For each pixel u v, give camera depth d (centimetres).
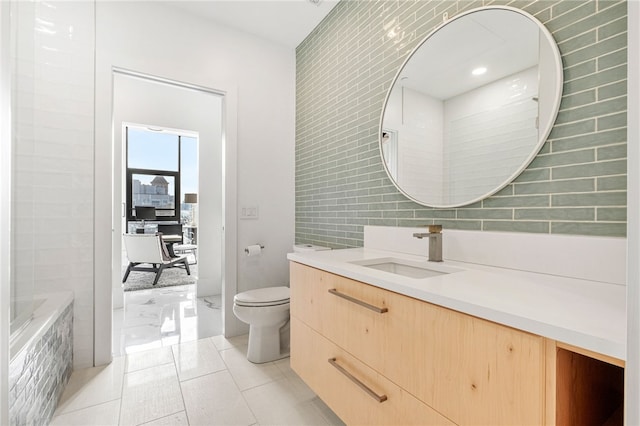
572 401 62
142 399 158
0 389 75
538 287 87
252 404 155
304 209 264
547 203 108
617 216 92
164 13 220
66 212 185
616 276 89
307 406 154
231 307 245
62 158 185
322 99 240
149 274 492
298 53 276
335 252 169
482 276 103
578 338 54
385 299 99
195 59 231
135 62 208
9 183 77
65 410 149
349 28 211
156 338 238
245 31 254
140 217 607
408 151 163
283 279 271
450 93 142
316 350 138
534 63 112
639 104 43
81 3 193
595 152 97
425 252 152
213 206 376
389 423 97
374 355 104
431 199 151
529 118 113
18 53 137
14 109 130
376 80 187
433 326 83
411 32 164
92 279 192
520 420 63
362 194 198
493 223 126
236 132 249
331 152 229
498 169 123
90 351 191
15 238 124
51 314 144
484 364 70
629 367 44
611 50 94
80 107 190
